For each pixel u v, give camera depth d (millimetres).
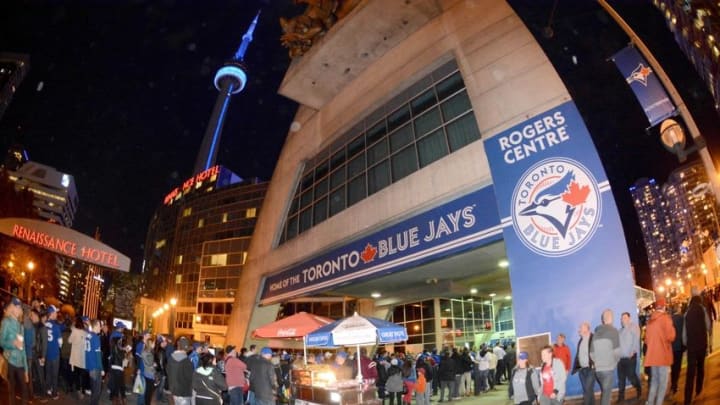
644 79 12008
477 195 15430
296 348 29984
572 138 13156
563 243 12344
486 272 20188
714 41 58000
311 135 28125
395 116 21781
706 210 112875
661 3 70625
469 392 16766
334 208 23859
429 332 23531
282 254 26594
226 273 75188
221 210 81312
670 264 190250
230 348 11258
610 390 7996
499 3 17375
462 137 17609
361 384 11492
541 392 7656
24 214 48312
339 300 27766
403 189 18453
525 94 14711
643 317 19734
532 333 12141
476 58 17000
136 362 15336
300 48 26109
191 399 8812
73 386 12414
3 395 9039
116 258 18359
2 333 8281
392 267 18078
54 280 55031
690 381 8133
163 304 80875
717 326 16703
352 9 23250
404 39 22016
